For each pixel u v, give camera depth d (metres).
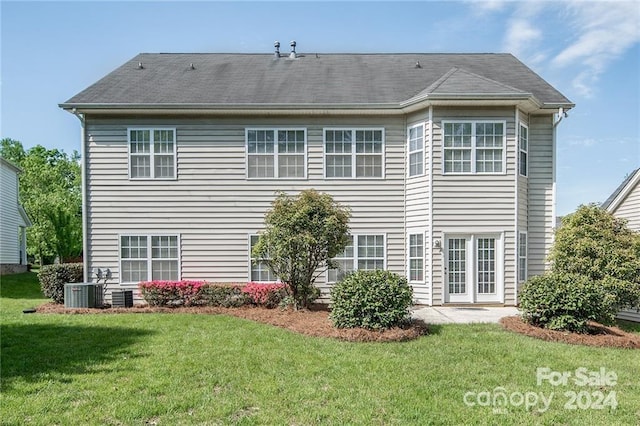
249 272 12.23
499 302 11.44
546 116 12.48
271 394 4.88
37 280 20.05
